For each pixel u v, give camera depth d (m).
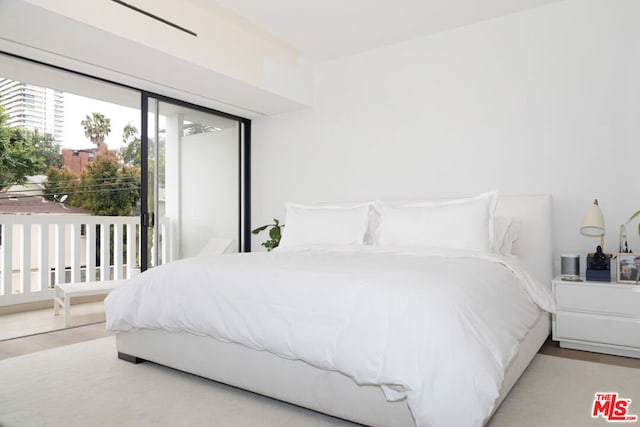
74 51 2.98
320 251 3.09
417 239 2.89
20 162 6.12
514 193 3.39
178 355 2.27
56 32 2.68
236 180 4.84
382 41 3.94
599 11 3.09
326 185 4.42
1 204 5.98
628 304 2.54
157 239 3.97
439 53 3.77
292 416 1.82
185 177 4.26
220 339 2.03
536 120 3.31
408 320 1.52
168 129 4.12
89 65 3.25
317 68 4.49
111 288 3.83
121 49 2.95
